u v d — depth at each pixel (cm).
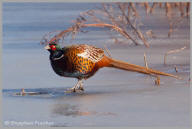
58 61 1270
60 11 3130
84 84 1357
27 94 1240
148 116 992
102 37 2183
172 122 951
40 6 3597
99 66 1309
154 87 1268
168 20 2492
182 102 1096
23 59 1747
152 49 1877
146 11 2694
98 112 1036
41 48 1991
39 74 1502
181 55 1747
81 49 1266
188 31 2233
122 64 1344
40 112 1048
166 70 1482
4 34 2388
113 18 2005
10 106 1105
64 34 1803
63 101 1152
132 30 2048
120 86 1303
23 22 2784
